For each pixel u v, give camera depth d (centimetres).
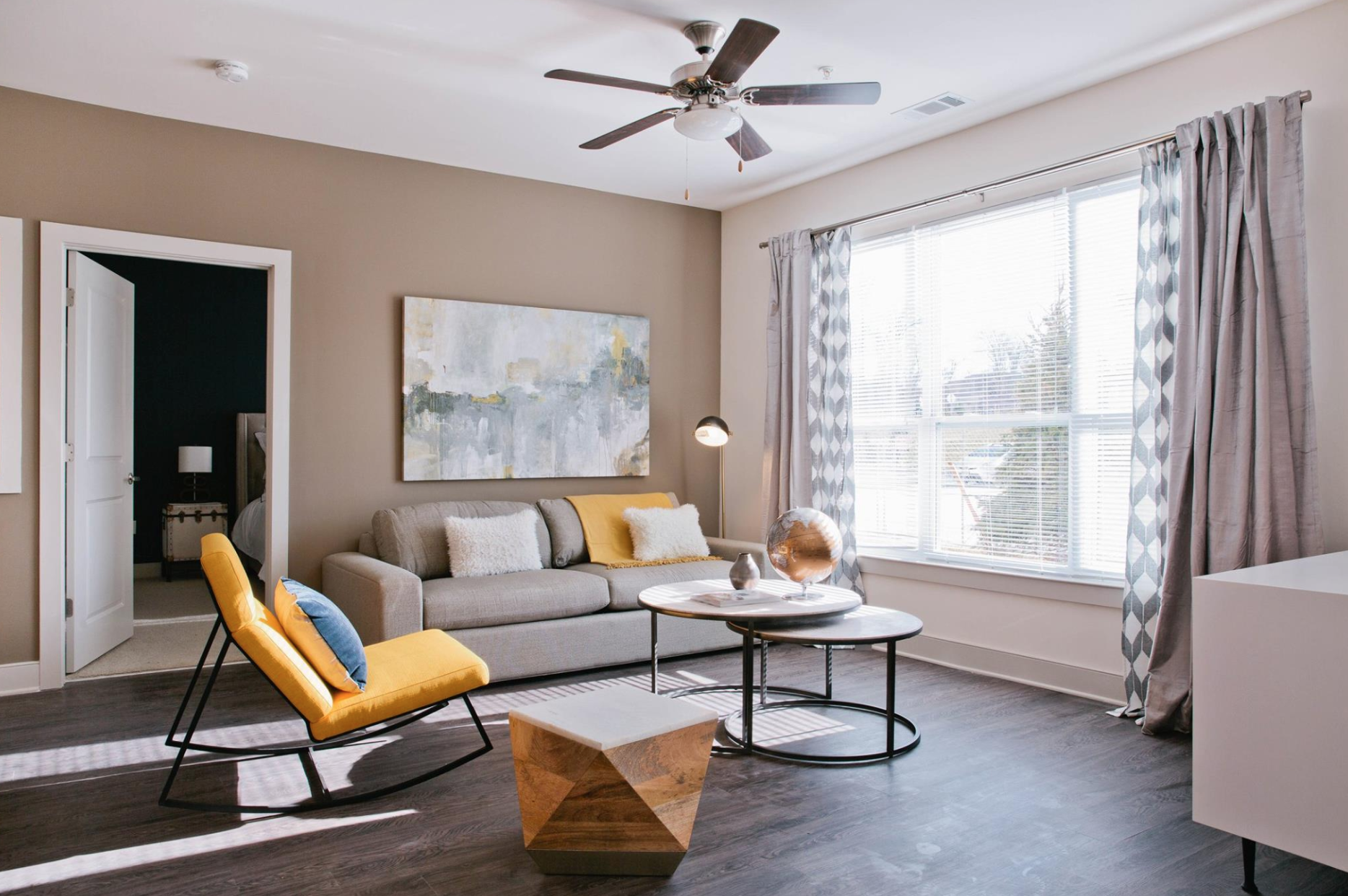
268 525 434
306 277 443
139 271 713
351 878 214
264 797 263
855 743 314
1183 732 326
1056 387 393
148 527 715
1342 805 190
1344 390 299
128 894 206
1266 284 306
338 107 399
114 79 368
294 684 249
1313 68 307
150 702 362
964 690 387
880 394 478
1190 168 328
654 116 324
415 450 468
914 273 459
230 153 425
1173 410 329
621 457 536
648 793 212
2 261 372
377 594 360
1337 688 192
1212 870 221
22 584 379
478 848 232
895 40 333
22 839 235
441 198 481
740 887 211
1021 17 315
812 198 516
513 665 389
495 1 305
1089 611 376
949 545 441
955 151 435
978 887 211
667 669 423
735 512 571
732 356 575
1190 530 326
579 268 527
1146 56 347
